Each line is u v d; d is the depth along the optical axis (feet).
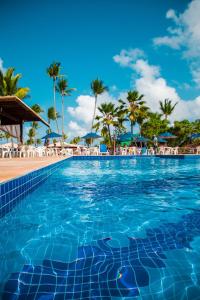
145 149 77.71
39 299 5.62
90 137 83.66
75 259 7.64
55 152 68.69
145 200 16.21
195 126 104.32
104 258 7.69
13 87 74.84
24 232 10.23
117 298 5.65
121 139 82.74
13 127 44.57
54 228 10.71
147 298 5.66
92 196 17.40
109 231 10.32
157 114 120.98
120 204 15.12
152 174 30.60
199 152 75.15
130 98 111.96
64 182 23.93
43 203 15.35
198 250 8.29
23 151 47.01
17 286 6.12
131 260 7.55
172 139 109.91
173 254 7.97
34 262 7.41
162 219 12.09
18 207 14.16
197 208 14.17
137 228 10.67
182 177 27.99
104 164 47.75
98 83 109.50
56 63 102.37
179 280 6.39
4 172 17.19
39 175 20.58
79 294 5.80
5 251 8.33
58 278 6.51
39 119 44.06
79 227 10.82
